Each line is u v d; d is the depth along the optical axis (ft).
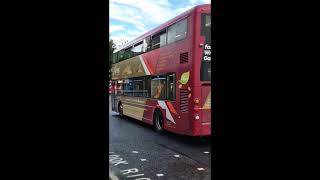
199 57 25.25
